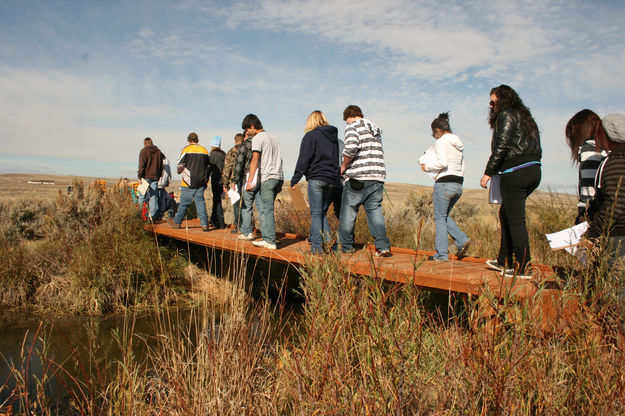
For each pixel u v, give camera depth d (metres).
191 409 2.54
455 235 5.17
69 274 7.61
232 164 7.88
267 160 5.96
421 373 2.32
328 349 2.54
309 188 5.31
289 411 2.77
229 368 2.77
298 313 5.07
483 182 4.14
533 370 2.30
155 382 3.08
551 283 3.63
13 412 3.12
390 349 2.35
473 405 2.12
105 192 9.52
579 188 3.72
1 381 3.93
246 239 6.61
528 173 3.89
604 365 2.34
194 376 2.86
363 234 8.60
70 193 9.00
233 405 2.51
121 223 8.42
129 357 3.10
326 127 5.34
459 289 3.65
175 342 3.55
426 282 3.92
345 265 3.42
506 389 2.15
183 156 8.59
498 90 4.13
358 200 5.13
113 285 7.39
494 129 4.29
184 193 8.77
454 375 2.28
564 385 2.37
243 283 3.44
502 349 2.40
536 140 3.95
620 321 2.60
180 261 8.42
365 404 2.19
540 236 6.73
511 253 4.30
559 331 2.61
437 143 4.90
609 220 2.93
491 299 2.60
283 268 7.30
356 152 5.04
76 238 8.44
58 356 4.70
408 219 11.12
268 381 2.83
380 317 2.54
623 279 2.65
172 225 9.47
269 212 6.01
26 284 7.44
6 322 6.36
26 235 11.14
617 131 2.97
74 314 6.86
